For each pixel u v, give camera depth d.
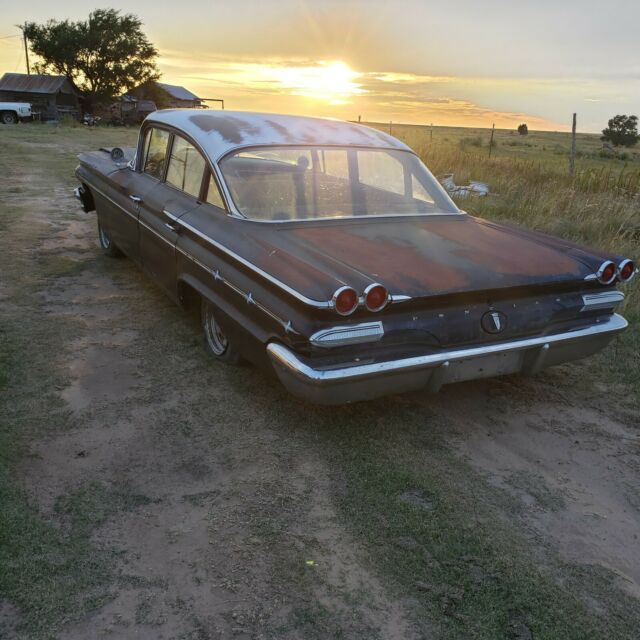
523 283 2.99
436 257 3.12
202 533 2.37
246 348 3.21
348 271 2.73
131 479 2.67
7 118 32.62
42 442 2.89
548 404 3.59
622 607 2.12
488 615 2.05
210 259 3.40
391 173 4.01
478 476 2.84
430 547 2.35
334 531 2.41
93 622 1.95
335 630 1.97
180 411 3.24
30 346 3.89
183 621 1.97
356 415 3.31
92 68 46.41
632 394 3.78
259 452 2.92
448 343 2.89
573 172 12.60
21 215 7.72
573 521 2.57
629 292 5.41
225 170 3.59
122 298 4.87
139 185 4.56
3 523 2.34
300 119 4.27
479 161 14.08
